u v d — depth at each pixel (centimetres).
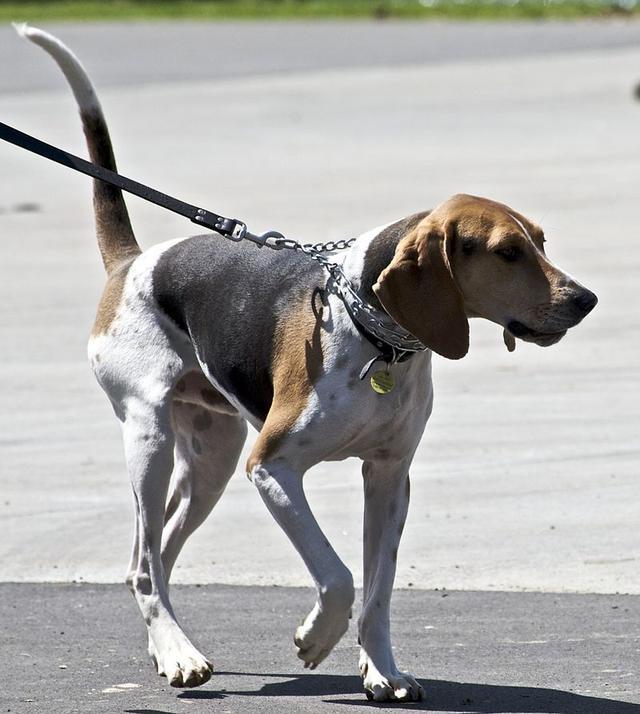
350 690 862
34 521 1213
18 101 4309
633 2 7656
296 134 3694
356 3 8231
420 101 4247
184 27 7294
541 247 816
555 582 1050
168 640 880
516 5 7812
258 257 904
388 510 872
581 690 841
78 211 2805
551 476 1288
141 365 934
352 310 830
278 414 840
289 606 1025
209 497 982
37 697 845
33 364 1727
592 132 3522
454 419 1473
